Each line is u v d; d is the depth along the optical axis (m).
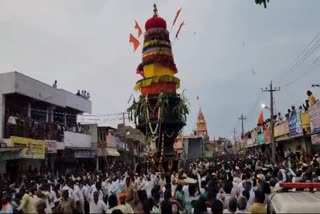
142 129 24.09
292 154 30.86
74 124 39.56
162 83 23.34
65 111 38.75
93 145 39.84
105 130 41.41
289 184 10.14
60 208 10.48
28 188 16.12
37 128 29.77
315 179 16.27
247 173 17.12
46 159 31.22
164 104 22.83
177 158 23.56
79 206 11.74
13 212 11.66
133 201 10.95
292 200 8.27
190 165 32.12
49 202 13.04
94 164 41.78
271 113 36.72
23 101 30.69
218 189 11.88
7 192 13.45
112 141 43.28
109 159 43.78
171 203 9.23
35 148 26.89
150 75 23.69
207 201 9.81
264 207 8.52
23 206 11.85
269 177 16.23
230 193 11.91
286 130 32.50
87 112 42.16
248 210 9.30
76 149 36.19
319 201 8.12
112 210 9.08
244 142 76.00
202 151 57.97
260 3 8.35
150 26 24.02
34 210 11.80
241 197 8.91
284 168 20.92
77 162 38.44
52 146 30.16
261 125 50.66
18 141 25.45
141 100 23.52
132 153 53.94
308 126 25.89
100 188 15.21
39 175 24.73
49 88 33.44
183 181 13.05
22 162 28.25
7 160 26.53
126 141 50.22
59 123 35.50
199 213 9.01
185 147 55.88
